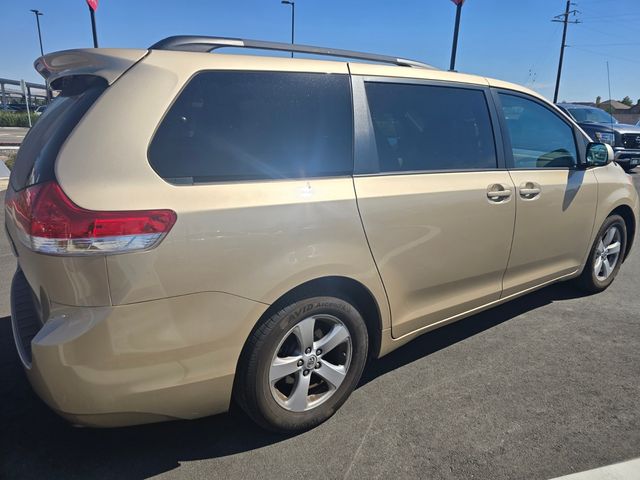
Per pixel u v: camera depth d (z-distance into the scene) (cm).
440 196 283
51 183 188
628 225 460
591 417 270
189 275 200
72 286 188
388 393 292
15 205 225
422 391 294
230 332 214
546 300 438
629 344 356
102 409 197
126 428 258
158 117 203
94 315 189
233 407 279
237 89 225
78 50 224
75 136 193
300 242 227
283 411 244
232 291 211
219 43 235
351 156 254
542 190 347
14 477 221
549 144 370
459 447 245
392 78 280
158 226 193
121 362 195
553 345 354
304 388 249
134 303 192
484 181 310
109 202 187
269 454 240
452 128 305
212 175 212
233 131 221
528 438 252
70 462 232
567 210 372
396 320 279
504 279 344
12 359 318
